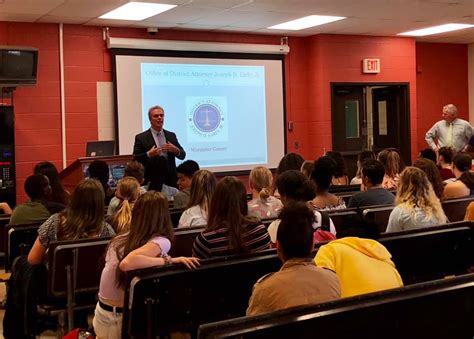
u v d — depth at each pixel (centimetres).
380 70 1001
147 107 837
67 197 466
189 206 377
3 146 684
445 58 1134
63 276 320
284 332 165
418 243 312
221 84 898
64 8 679
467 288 196
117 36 812
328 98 957
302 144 975
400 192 375
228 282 266
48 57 769
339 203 397
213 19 782
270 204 407
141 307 251
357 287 230
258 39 927
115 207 424
